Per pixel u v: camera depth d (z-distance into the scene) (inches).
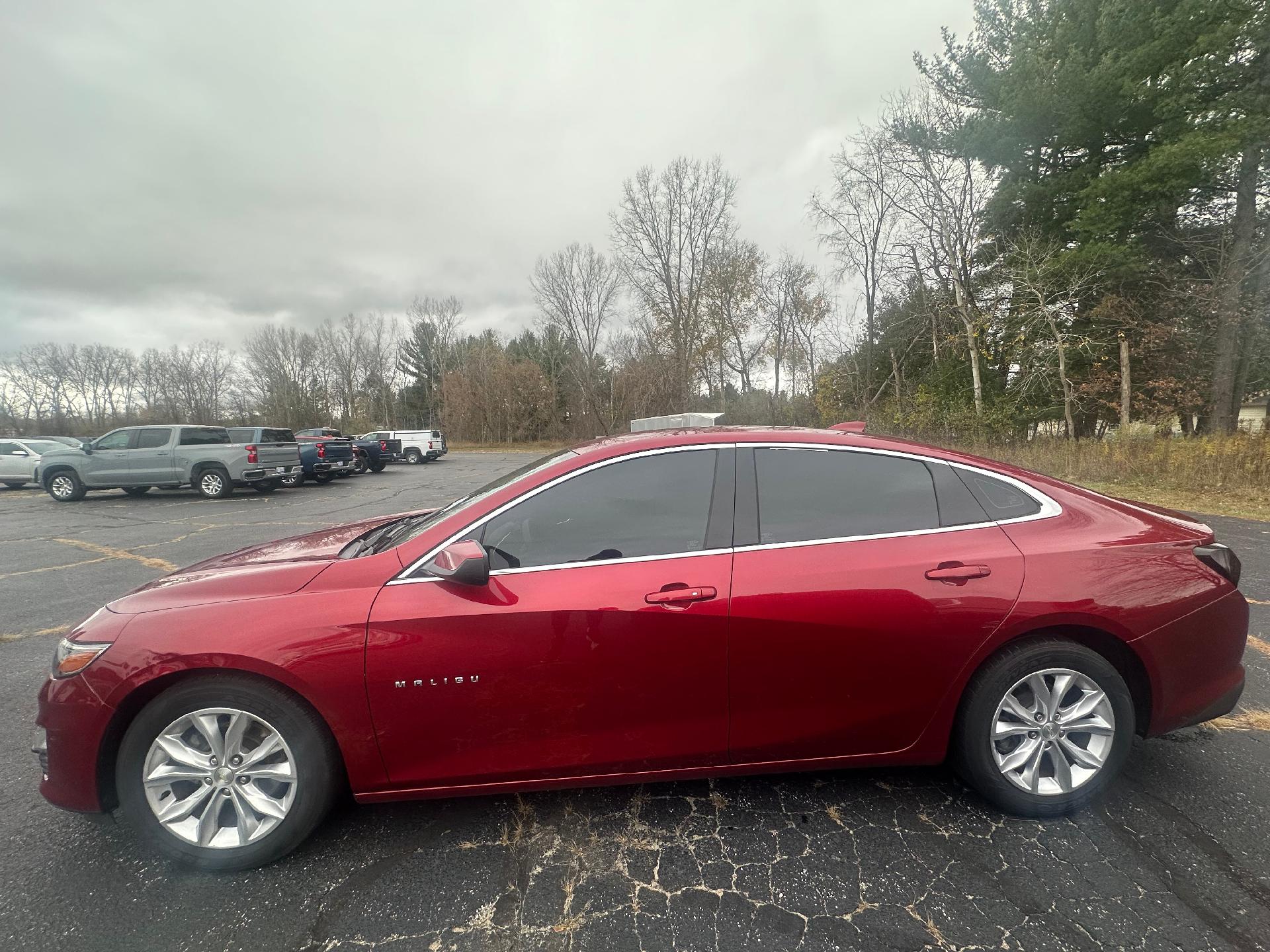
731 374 1396.4
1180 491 436.5
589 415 1628.9
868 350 984.3
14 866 87.0
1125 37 626.2
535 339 2519.7
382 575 89.2
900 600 88.6
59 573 273.0
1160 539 96.4
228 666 82.7
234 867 85.3
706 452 97.2
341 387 2546.8
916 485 97.3
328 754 86.9
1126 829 88.7
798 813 94.6
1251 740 111.7
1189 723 94.7
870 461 98.1
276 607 85.9
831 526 93.5
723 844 88.0
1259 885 77.8
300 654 83.1
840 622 87.7
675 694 88.2
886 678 89.8
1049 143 724.7
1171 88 590.9
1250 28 540.4
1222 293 644.1
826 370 1059.9
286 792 86.0
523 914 76.2
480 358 2167.8
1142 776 101.4
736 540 91.8
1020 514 96.7
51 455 565.3
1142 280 711.7
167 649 83.2
